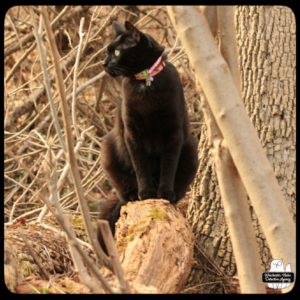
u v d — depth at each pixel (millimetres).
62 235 2812
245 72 2896
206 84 2250
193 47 2246
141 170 2922
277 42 2871
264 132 2865
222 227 2895
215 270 2867
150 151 2949
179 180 2984
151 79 2867
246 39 2895
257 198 2250
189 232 2707
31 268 2635
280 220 2248
